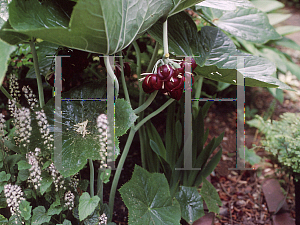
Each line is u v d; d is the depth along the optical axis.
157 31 1.32
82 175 2.03
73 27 0.78
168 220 1.38
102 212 1.41
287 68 3.24
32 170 1.26
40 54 1.57
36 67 1.29
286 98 3.83
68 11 1.09
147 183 1.44
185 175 1.68
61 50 1.27
